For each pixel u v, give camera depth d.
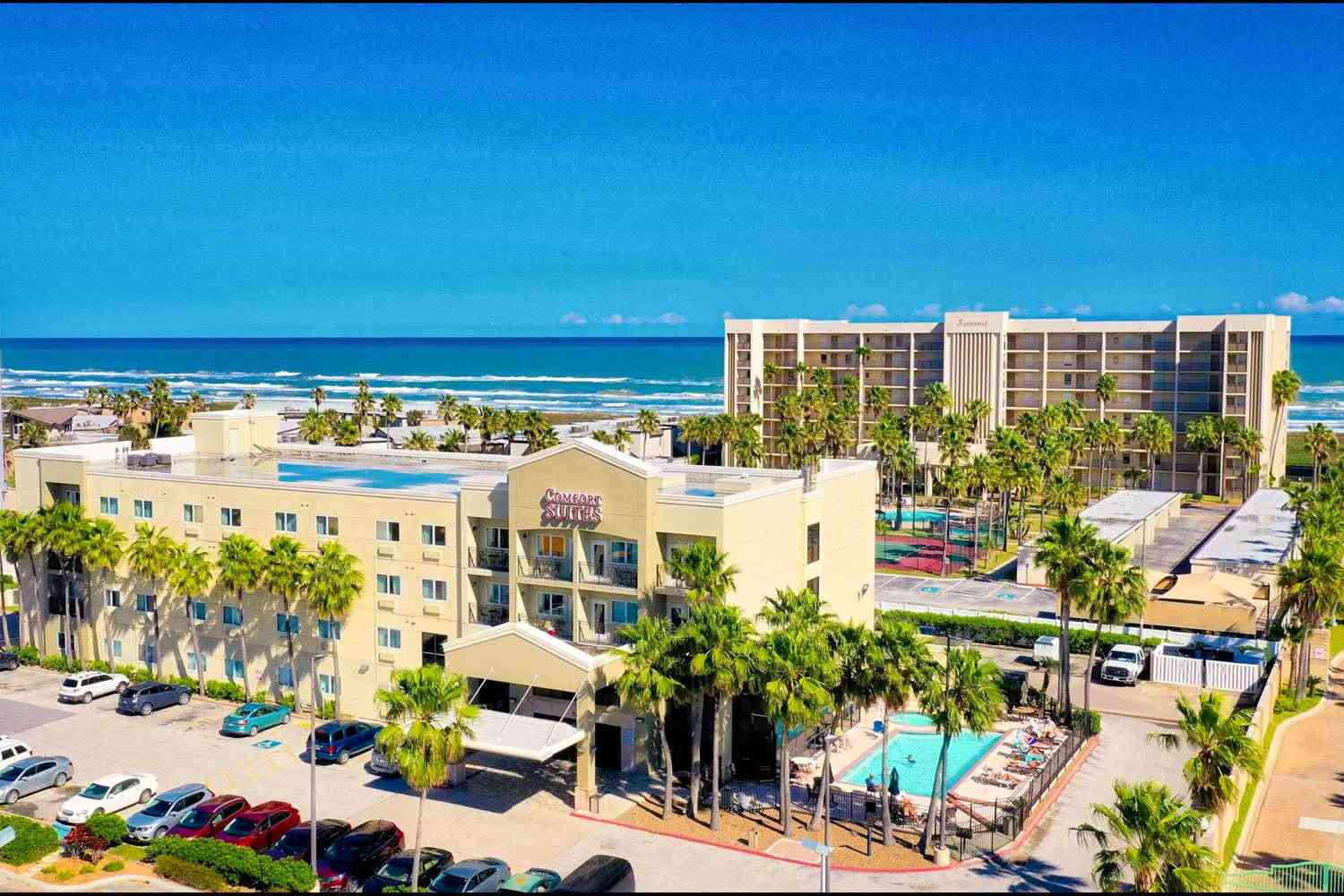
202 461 81.69
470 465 80.25
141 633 73.75
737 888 43.97
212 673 71.12
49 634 77.50
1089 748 62.41
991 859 47.47
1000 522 140.38
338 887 44.66
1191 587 86.19
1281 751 63.34
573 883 41.12
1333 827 52.56
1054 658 78.31
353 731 59.91
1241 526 111.62
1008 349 165.25
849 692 48.22
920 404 170.38
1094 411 163.75
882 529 139.12
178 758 59.22
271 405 92.75
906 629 47.84
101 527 72.56
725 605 52.12
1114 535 103.56
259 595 69.00
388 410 190.25
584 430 188.25
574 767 58.12
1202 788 45.94
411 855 46.06
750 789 56.03
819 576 65.44
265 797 53.91
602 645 57.78
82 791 53.19
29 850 46.88
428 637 64.50
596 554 59.19
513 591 60.44
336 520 66.81
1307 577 68.31
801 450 148.25
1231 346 153.50
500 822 51.12
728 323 179.38
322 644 67.25
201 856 45.41
